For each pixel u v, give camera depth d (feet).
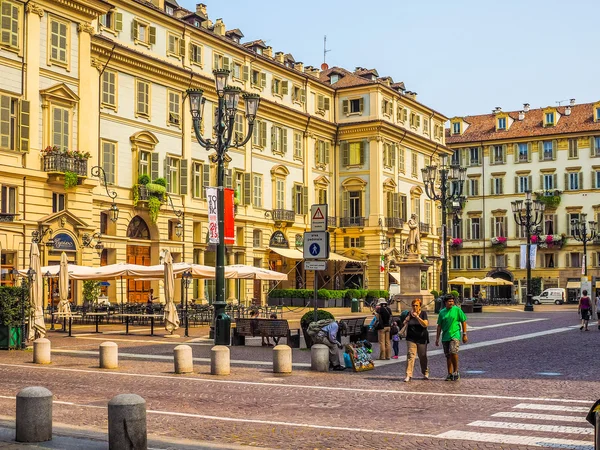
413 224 166.61
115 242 153.79
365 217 232.94
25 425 35.27
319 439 37.42
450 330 58.85
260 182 203.31
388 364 71.41
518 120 320.09
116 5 157.79
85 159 139.95
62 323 123.95
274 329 87.40
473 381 58.59
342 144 237.86
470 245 315.99
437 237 274.36
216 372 63.16
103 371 65.82
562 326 128.16
